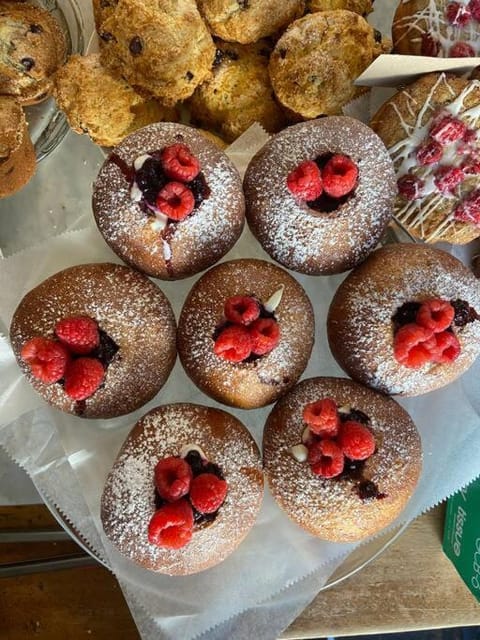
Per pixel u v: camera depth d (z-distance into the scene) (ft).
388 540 1.27
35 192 1.42
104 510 1.10
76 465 1.20
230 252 1.25
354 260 1.17
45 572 1.50
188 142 1.11
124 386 1.10
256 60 1.33
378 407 1.13
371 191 1.12
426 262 1.15
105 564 1.20
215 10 1.25
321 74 1.25
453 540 1.41
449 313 1.06
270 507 1.22
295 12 1.29
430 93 1.22
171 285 1.23
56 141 1.40
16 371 1.22
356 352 1.14
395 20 1.33
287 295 1.13
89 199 1.42
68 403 1.10
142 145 1.10
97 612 1.50
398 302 1.12
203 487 1.02
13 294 1.21
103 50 1.25
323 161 1.12
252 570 1.22
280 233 1.14
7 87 1.33
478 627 1.70
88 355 1.07
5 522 1.49
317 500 1.09
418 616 1.44
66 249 1.23
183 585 1.20
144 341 1.11
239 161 1.25
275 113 1.34
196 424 1.11
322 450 1.05
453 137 1.19
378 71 1.21
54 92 1.30
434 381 1.15
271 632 1.22
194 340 1.12
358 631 1.43
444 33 1.27
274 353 1.10
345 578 1.32
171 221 1.09
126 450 1.11
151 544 1.06
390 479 1.09
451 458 1.26
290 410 1.13
